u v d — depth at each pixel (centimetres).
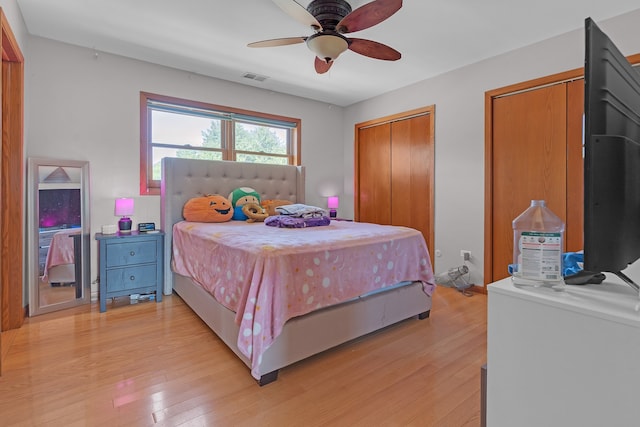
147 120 338
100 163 312
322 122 479
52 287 273
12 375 177
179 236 302
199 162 349
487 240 330
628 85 87
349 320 209
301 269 184
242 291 180
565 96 279
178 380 175
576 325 72
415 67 349
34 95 278
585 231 77
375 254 225
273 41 227
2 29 188
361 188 481
